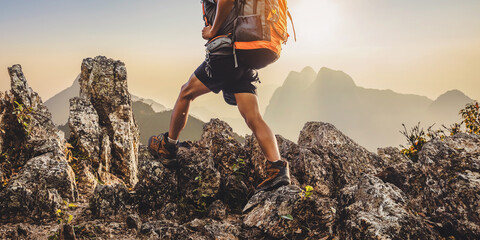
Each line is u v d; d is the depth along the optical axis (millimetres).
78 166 3799
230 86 2820
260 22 2527
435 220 2352
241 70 2695
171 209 2904
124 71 4902
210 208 2912
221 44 2586
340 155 3734
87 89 4812
